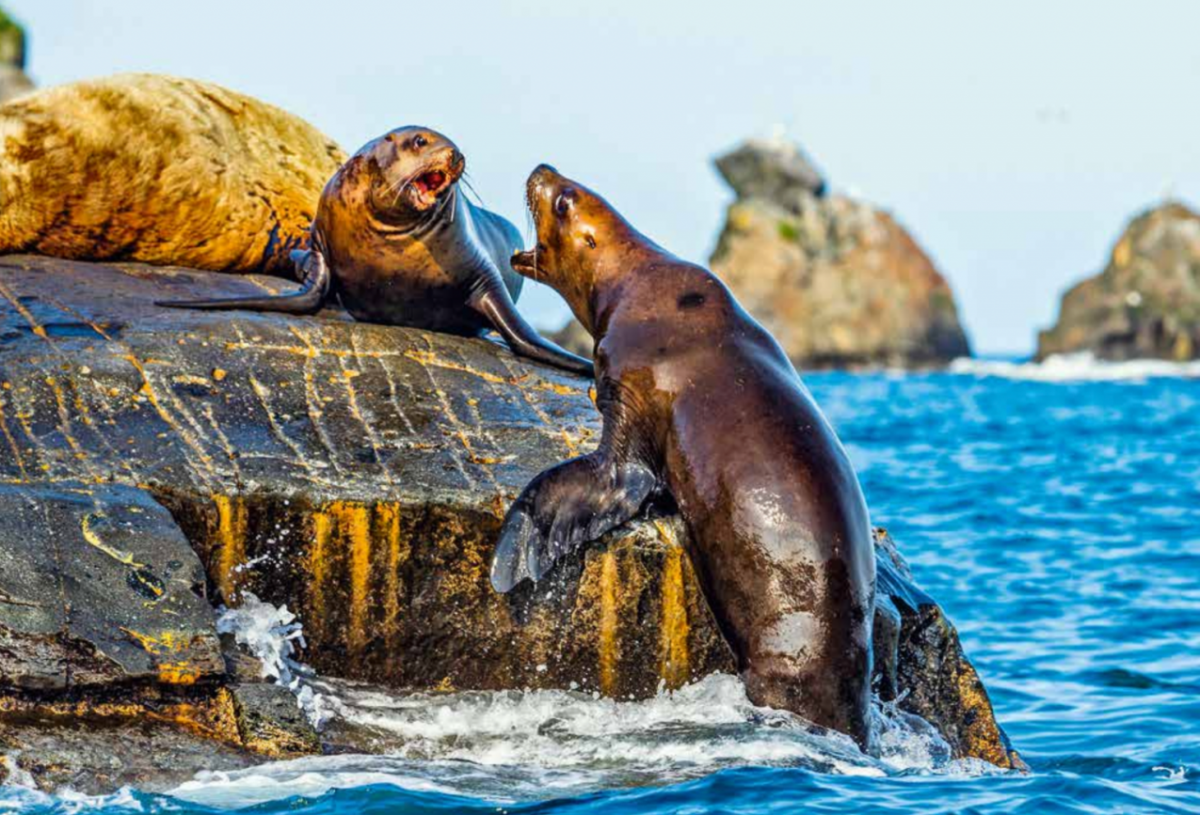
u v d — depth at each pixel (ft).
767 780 81.30
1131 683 116.37
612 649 93.35
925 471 257.75
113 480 90.27
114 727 80.33
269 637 89.76
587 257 103.76
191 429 95.66
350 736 85.51
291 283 124.47
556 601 92.68
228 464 92.94
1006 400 507.30
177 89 127.65
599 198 105.09
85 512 86.63
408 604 92.12
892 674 95.04
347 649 91.97
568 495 91.81
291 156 131.75
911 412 435.94
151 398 97.71
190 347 102.63
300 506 91.15
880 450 302.66
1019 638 131.75
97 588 83.46
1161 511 204.13
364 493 91.71
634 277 100.94
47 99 123.13
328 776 79.20
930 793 80.84
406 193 108.47
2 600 81.30
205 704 83.30
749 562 89.61
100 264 121.90
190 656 82.89
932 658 97.86
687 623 93.35
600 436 100.99
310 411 99.14
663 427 93.76
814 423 92.12
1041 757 98.02
